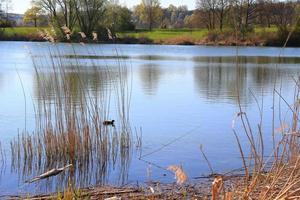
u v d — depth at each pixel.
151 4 99.19
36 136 12.23
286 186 6.29
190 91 23.77
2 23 71.62
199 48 71.31
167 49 67.38
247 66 40.66
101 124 12.57
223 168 10.21
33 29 70.62
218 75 32.91
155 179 9.52
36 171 10.23
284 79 30.00
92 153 11.52
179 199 8.05
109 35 13.94
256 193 6.70
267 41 71.06
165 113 17.02
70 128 11.37
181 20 106.50
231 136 13.43
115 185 9.18
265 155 10.79
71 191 7.72
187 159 11.09
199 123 15.30
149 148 12.11
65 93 11.73
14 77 27.31
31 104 17.83
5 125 14.15
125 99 19.84
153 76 31.11
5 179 9.62
